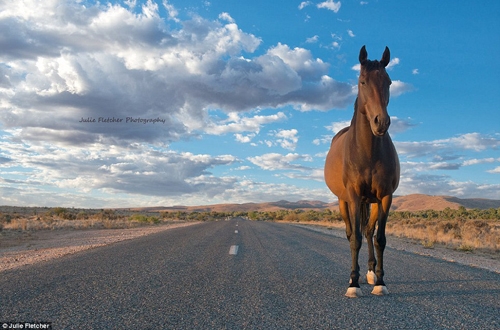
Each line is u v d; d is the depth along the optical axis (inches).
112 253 449.1
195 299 217.6
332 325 166.7
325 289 249.1
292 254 458.9
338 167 273.1
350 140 239.1
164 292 235.9
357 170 232.7
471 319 176.4
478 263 439.2
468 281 281.7
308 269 338.0
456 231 1034.1
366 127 223.1
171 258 405.1
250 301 213.5
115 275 296.2
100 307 197.2
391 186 235.0
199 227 1230.9
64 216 1923.0
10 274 299.7
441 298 221.9
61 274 299.7
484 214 2470.5
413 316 181.5
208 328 162.4
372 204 263.4
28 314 182.9
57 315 181.5
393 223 1689.2
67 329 160.4
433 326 165.2
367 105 215.6
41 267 337.7
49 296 221.8
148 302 209.2
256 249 514.9
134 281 271.3
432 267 361.4
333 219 2384.4
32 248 571.5
